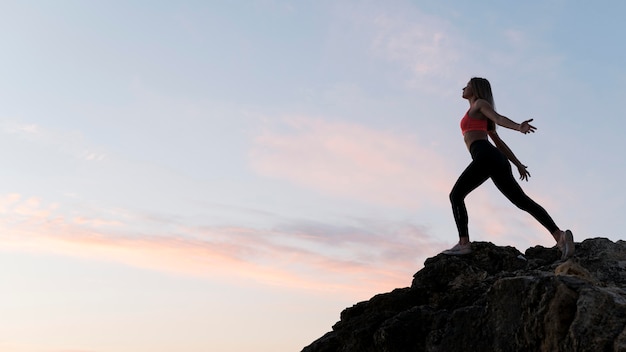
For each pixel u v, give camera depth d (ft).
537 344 20.36
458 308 25.23
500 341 21.57
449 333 23.67
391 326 25.31
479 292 26.16
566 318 19.80
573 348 19.08
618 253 27.07
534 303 20.71
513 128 26.55
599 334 18.75
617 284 25.11
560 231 26.89
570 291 20.10
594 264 26.53
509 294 21.75
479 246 30.35
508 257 29.55
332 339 27.78
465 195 29.09
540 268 27.30
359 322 27.58
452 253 29.48
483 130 28.50
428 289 28.32
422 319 25.40
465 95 29.48
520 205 27.71
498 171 27.73
